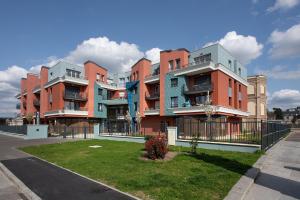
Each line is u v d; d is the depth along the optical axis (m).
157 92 40.06
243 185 7.16
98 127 28.23
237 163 10.46
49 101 47.66
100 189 7.15
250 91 49.03
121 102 46.47
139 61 42.44
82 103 46.94
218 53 33.25
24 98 63.00
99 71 48.94
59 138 28.47
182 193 6.49
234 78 36.38
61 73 45.53
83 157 12.64
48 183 7.96
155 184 7.32
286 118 102.12
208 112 20.77
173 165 10.08
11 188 7.79
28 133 28.50
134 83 42.28
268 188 7.27
